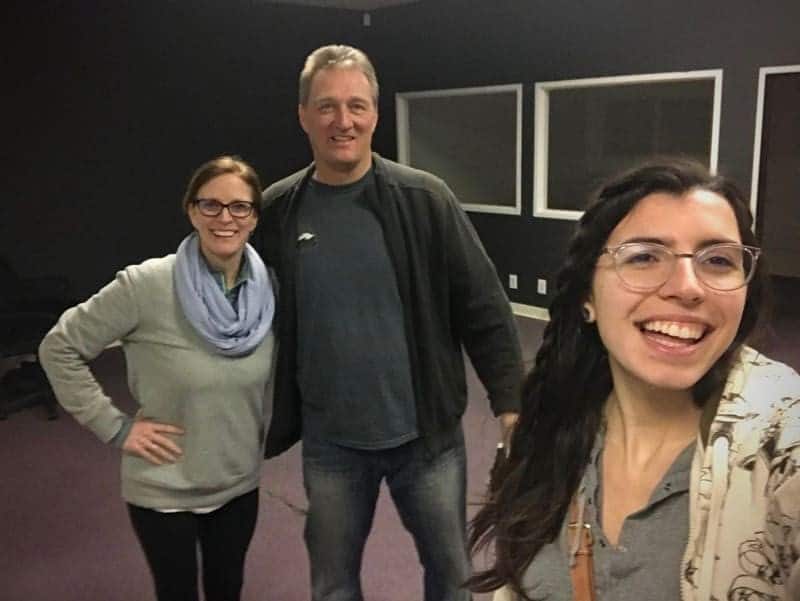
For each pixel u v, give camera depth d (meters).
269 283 1.94
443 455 1.96
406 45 7.64
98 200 6.23
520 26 6.59
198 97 6.67
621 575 0.90
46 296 5.14
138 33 6.25
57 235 6.06
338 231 1.87
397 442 1.89
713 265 0.85
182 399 1.85
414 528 2.02
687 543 0.85
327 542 1.99
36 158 5.88
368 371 1.87
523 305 6.96
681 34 5.50
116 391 5.01
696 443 0.86
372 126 1.83
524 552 0.99
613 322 0.89
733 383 0.85
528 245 6.82
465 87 7.15
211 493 1.92
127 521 3.29
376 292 1.85
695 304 0.83
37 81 5.81
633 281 0.86
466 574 1.98
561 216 6.45
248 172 1.86
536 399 1.04
